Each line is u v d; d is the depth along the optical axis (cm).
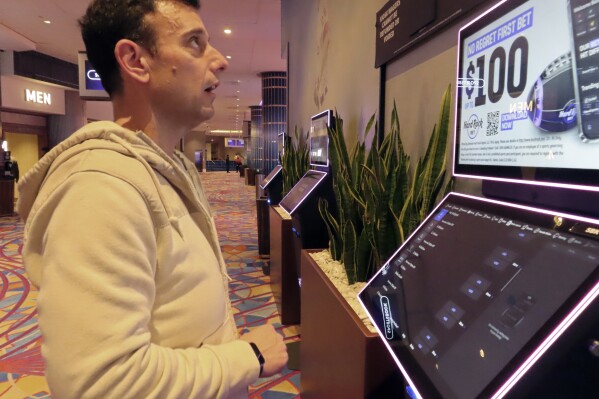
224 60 89
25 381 241
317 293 177
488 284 77
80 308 58
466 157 116
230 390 74
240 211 929
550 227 73
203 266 82
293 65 639
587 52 73
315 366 180
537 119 87
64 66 1259
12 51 1049
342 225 201
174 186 87
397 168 166
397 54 212
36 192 79
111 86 86
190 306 77
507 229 83
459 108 120
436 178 147
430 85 181
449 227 104
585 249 63
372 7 263
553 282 64
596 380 58
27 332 307
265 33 927
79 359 57
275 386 234
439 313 85
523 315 65
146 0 79
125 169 69
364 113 282
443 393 71
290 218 312
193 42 84
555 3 81
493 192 107
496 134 102
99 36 81
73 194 64
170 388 64
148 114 84
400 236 152
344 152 213
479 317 74
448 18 157
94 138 74
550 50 83
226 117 2794
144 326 65
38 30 938
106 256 60
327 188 265
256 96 1858
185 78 82
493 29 103
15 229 734
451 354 75
